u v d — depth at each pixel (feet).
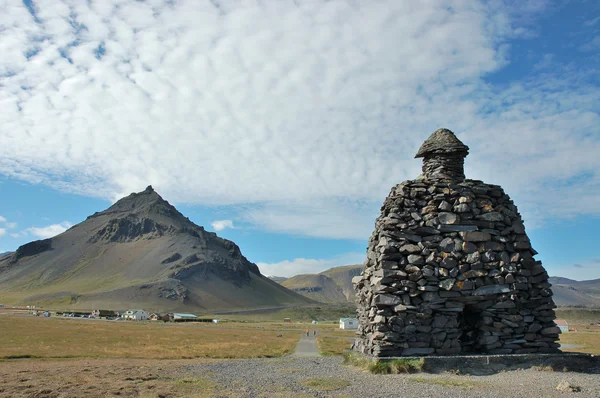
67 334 247.91
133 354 137.08
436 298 59.62
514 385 44.39
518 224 64.69
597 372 53.31
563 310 635.66
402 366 53.62
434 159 72.54
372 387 44.60
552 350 59.72
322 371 57.67
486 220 63.98
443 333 58.90
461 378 49.32
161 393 44.83
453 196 65.31
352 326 504.02
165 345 187.62
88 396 44.55
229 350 161.07
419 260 61.00
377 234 67.87
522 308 61.16
